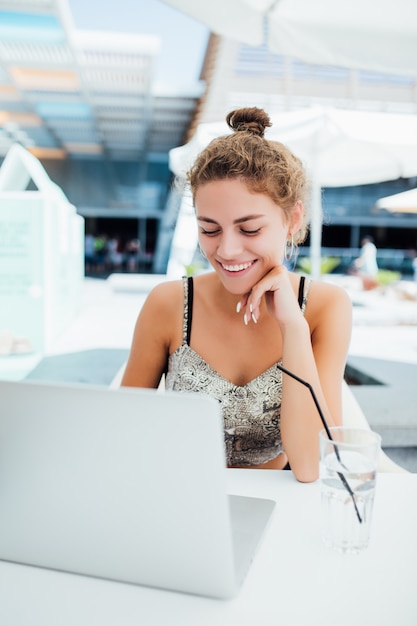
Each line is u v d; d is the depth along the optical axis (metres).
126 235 29.06
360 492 0.81
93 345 6.05
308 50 2.48
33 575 0.77
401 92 15.88
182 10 2.30
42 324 5.82
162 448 0.67
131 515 0.71
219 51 12.23
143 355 1.50
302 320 1.22
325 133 5.18
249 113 1.41
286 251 1.48
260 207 1.18
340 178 6.89
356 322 7.62
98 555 0.75
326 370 1.36
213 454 0.65
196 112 15.43
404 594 0.72
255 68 14.51
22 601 0.71
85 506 0.73
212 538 0.69
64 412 0.69
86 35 10.59
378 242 26.89
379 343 5.94
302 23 2.39
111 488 0.71
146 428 0.67
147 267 28.09
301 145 5.48
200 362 1.42
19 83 13.18
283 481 1.09
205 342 1.43
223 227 1.20
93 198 26.02
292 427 1.11
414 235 26.95
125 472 0.69
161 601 0.71
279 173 1.20
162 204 26.41
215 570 0.70
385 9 2.24
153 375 1.52
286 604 0.70
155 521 0.70
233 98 14.52
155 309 1.48
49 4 9.04
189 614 0.68
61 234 6.76
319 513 0.95
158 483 0.69
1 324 5.80
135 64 11.73
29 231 5.70
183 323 1.46
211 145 1.27
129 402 0.67
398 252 25.06
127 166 25.33
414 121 4.66
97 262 26.45
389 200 8.76
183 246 8.74
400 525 0.91
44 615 0.68
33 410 0.70
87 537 0.74
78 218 9.03
